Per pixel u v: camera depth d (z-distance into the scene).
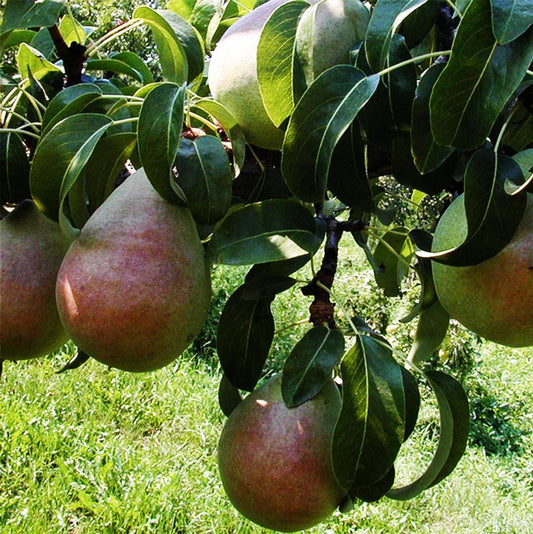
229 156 1.03
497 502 3.88
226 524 3.37
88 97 0.94
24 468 3.56
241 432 0.95
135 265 0.80
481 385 5.57
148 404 4.55
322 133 0.82
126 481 3.63
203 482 3.73
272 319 1.04
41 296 0.91
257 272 0.97
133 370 0.86
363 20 0.97
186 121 0.96
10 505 3.26
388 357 0.90
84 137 0.86
